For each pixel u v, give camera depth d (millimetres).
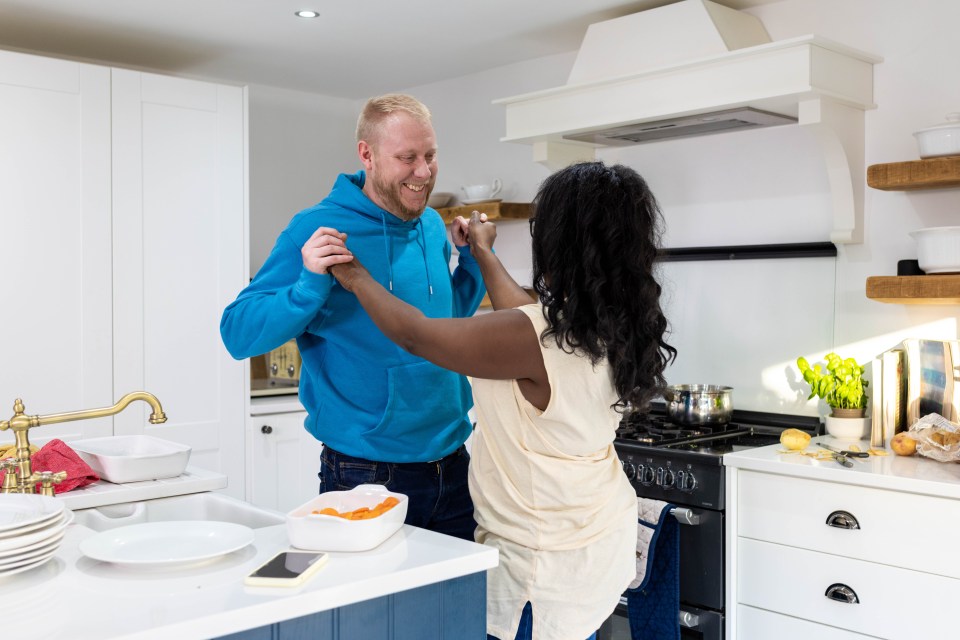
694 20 2889
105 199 3477
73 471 2072
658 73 2877
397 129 1815
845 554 2451
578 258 1541
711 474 2691
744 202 3285
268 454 3967
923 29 2826
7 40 3705
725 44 2820
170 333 3652
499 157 4133
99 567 1415
